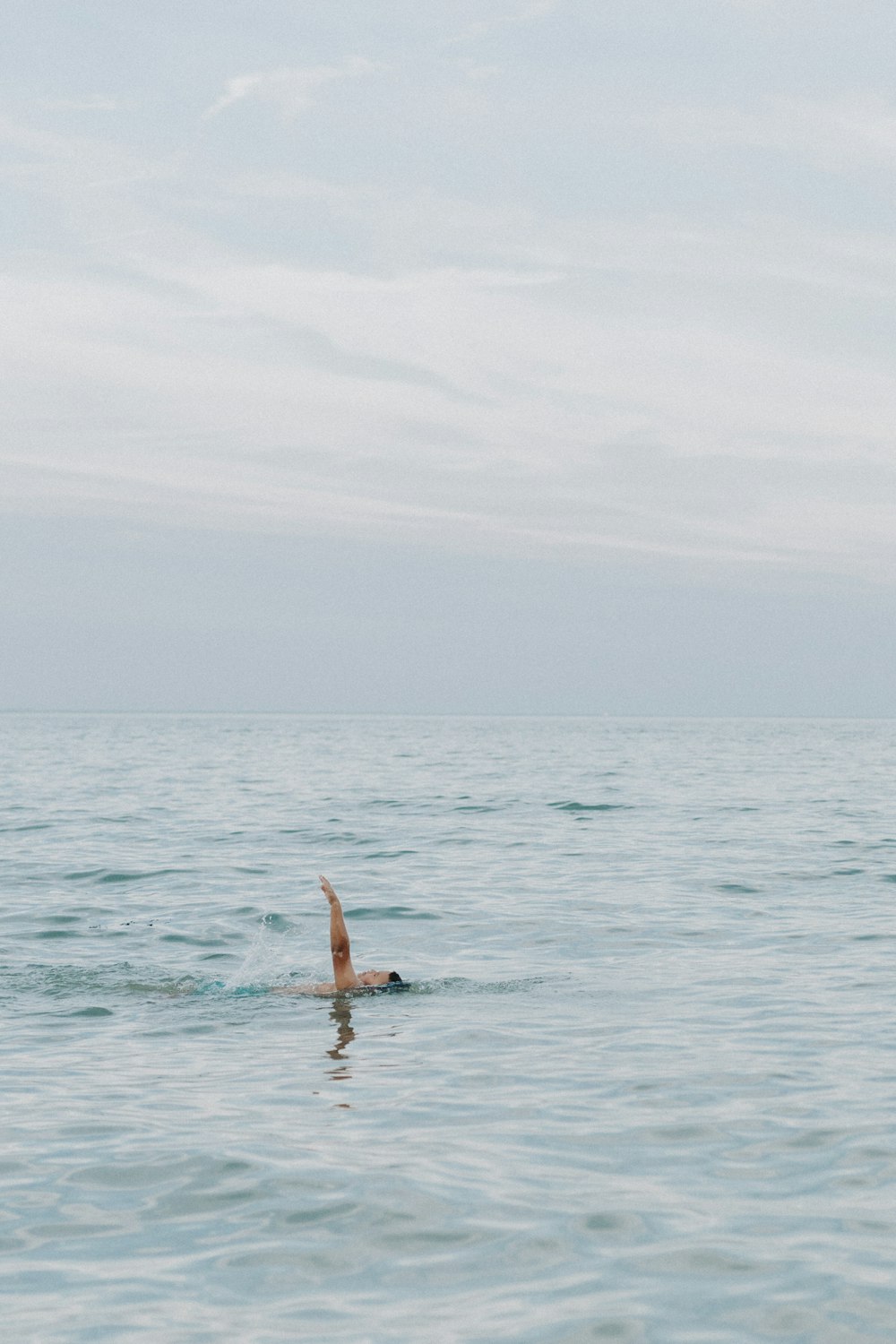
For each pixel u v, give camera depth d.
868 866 22.20
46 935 16.19
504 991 12.62
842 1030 10.70
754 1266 6.11
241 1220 6.70
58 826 29.52
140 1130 8.16
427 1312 5.67
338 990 12.71
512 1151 7.73
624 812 33.44
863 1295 5.81
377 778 49.56
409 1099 8.84
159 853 24.58
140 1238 6.48
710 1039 10.47
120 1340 5.40
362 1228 6.59
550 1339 5.42
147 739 108.44
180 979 13.45
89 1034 10.98
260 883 20.70
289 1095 8.98
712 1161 7.54
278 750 82.44
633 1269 6.09
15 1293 5.88
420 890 19.84
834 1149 7.73
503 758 69.88
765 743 105.94
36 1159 7.63
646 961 14.12
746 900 18.47
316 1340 5.41
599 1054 10.05
